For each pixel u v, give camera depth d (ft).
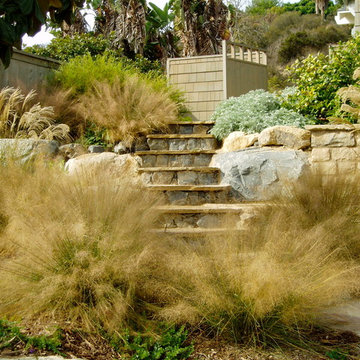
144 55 63.77
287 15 105.09
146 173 17.43
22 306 8.26
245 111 19.79
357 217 12.12
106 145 21.12
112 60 26.68
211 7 63.82
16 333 7.36
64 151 19.40
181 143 20.27
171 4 66.03
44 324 7.91
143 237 9.27
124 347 7.55
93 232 8.79
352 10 41.96
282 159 16.11
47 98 21.63
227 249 8.96
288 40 92.99
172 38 66.44
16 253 9.86
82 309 8.14
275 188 15.11
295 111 19.90
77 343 7.54
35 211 10.26
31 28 8.79
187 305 8.16
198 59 29.53
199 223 13.67
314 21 102.12
